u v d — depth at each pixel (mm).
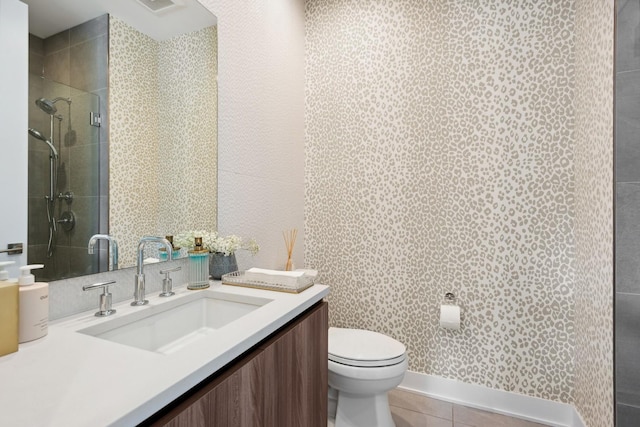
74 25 934
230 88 1531
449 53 1910
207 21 1398
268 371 854
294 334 996
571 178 1668
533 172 1740
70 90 920
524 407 1755
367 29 2121
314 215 2256
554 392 1705
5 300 650
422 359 1980
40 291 737
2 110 771
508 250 1790
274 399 884
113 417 460
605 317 1278
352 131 2160
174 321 1084
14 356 650
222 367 749
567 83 1671
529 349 1754
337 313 2199
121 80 1062
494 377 1822
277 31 1932
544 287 1726
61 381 556
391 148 2055
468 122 1869
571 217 1669
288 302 1054
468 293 1875
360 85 2139
